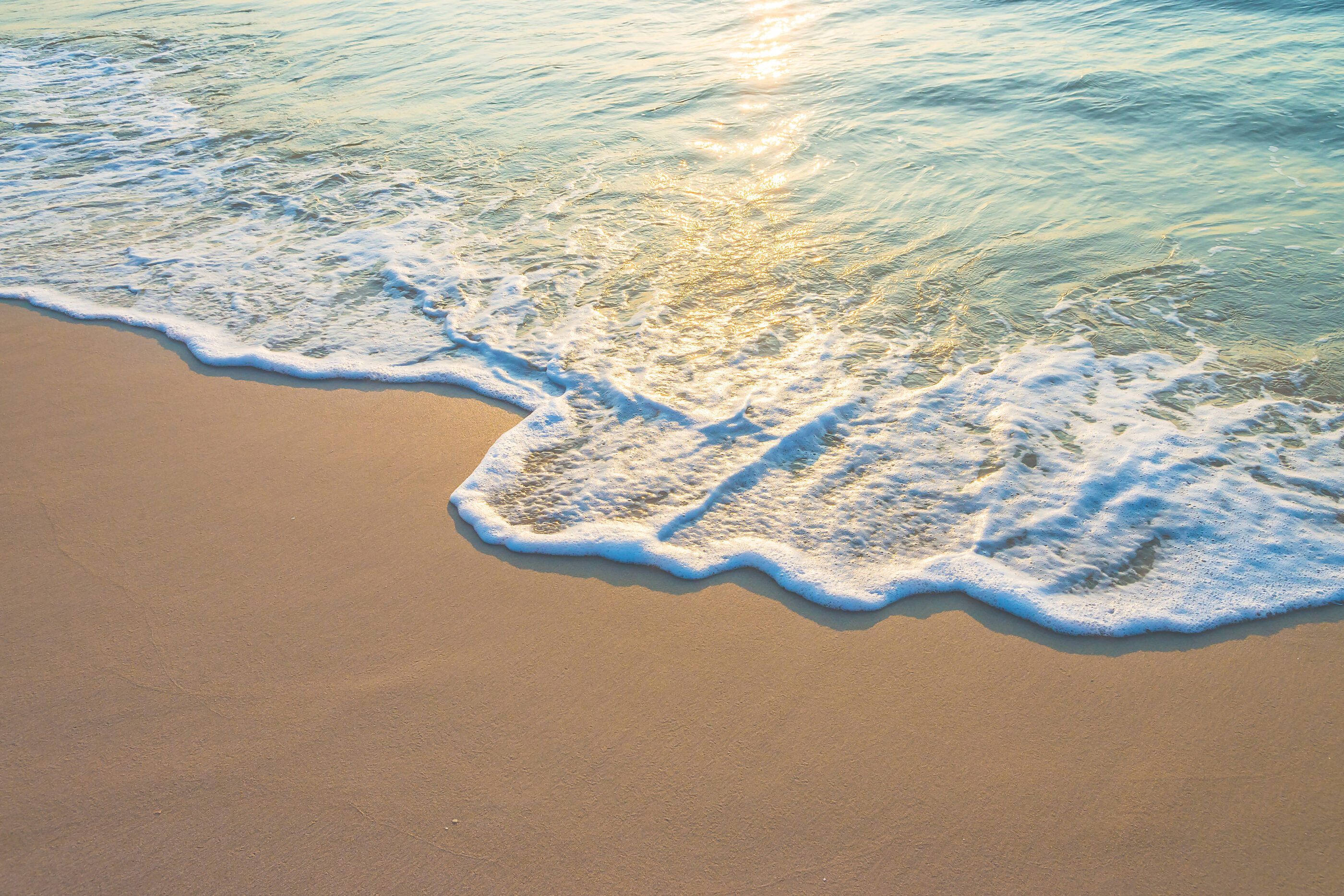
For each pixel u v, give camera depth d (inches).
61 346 172.7
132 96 351.3
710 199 223.8
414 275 193.3
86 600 109.8
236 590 110.4
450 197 235.3
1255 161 225.1
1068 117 259.1
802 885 74.6
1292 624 99.1
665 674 96.3
